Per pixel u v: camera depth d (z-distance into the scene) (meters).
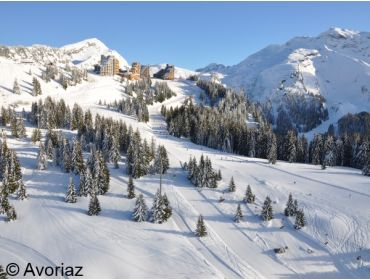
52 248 57.78
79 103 178.75
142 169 90.44
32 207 72.75
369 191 85.50
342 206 76.62
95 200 70.56
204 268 54.25
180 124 150.50
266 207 71.75
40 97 174.62
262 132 137.62
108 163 98.00
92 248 57.88
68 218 68.50
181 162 103.75
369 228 68.19
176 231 66.44
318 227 69.56
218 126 148.12
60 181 85.62
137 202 69.38
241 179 93.06
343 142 133.75
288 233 68.06
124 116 162.25
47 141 100.31
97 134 107.12
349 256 61.59
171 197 79.81
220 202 78.88
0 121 128.12
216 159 113.75
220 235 66.38
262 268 57.66
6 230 63.50
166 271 52.72
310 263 59.78
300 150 131.88
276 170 104.25
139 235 63.56
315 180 94.19
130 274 51.31
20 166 88.50
